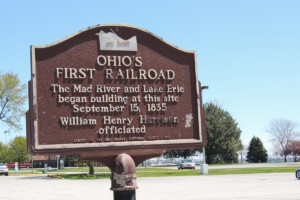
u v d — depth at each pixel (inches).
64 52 267.4
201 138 284.7
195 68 291.1
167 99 283.7
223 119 2839.6
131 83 278.4
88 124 265.6
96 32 274.8
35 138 251.9
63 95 263.6
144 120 277.0
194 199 583.8
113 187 258.8
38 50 262.5
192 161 1916.8
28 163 3356.3
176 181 1026.1
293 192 665.6
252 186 809.5
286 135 3444.9
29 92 257.4
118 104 273.7
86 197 655.8
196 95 289.4
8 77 1845.5
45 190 832.9
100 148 263.6
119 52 278.2
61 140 259.4
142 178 1198.9
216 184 888.9
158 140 277.0
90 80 270.2
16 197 685.3
